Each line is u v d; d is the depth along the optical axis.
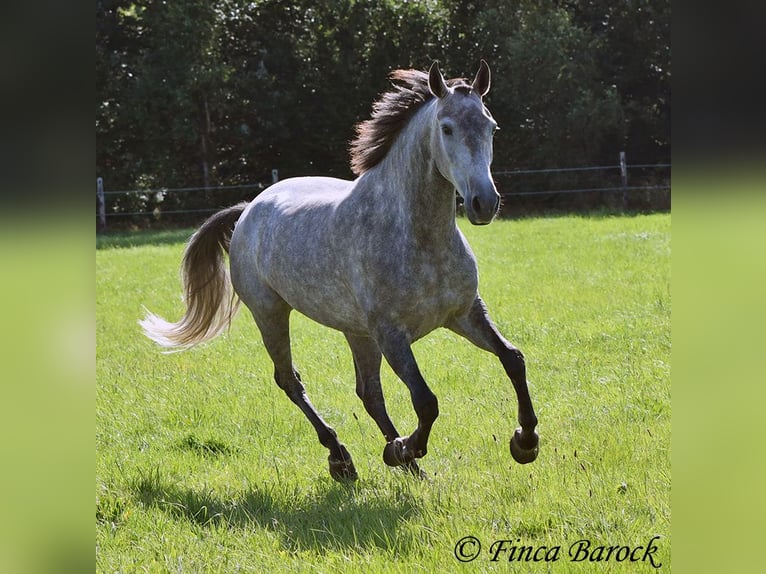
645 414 7.89
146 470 7.49
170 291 17.83
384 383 9.96
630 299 13.77
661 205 34.97
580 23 40.47
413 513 6.15
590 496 5.87
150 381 10.46
